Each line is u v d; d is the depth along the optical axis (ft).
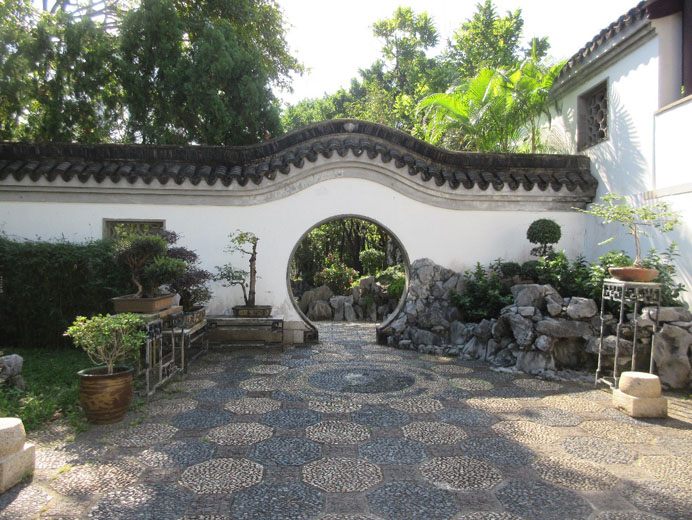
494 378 17.37
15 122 32.19
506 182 24.06
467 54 54.54
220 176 22.91
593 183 24.31
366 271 48.73
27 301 20.94
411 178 23.94
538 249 23.65
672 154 19.22
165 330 17.47
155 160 23.47
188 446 11.11
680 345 16.22
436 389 15.97
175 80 30.89
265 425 12.53
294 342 23.93
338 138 24.27
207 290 21.86
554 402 14.56
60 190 22.65
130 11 31.53
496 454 10.75
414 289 23.80
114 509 8.30
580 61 24.67
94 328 12.47
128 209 23.15
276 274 23.88
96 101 32.40
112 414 12.49
